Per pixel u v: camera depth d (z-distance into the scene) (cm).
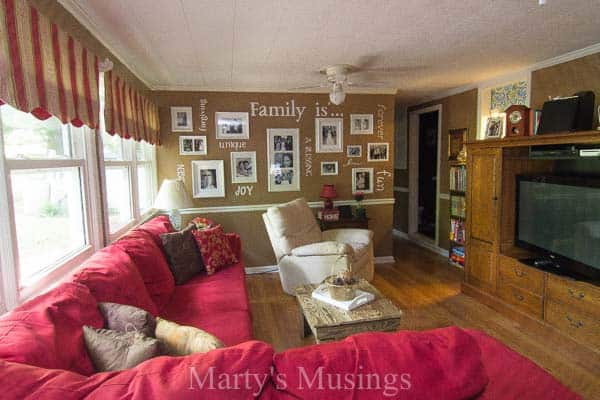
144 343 107
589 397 200
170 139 402
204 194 414
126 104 259
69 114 163
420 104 546
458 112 453
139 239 231
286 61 307
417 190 588
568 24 233
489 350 135
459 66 338
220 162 414
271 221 355
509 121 307
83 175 204
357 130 446
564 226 262
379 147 453
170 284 234
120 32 230
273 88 416
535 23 230
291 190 436
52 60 148
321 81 386
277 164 429
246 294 241
